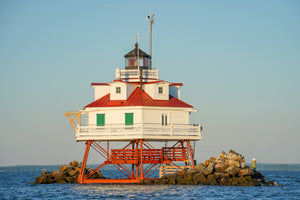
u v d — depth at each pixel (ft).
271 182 345.31
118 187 312.50
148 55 360.89
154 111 323.37
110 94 331.98
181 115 329.11
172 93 355.15
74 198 272.51
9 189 337.93
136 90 339.77
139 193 283.59
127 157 329.72
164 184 320.09
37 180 392.47
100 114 328.49
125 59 358.84
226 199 264.93
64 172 386.93
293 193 293.02
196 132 321.73
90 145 329.52
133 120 321.52
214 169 322.34
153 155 329.11
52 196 284.82
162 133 314.76
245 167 327.67
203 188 302.04
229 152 330.75
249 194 283.38
